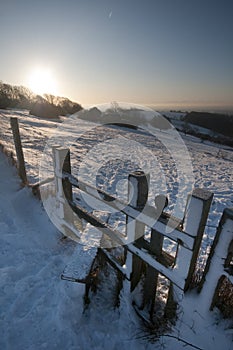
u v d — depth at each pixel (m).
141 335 1.72
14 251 2.62
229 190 6.91
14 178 4.60
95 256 2.07
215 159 14.41
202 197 1.28
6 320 1.81
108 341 1.69
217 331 1.45
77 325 1.77
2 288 2.10
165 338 1.63
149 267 1.71
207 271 1.43
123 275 1.96
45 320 1.81
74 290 1.99
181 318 1.60
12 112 24.94
